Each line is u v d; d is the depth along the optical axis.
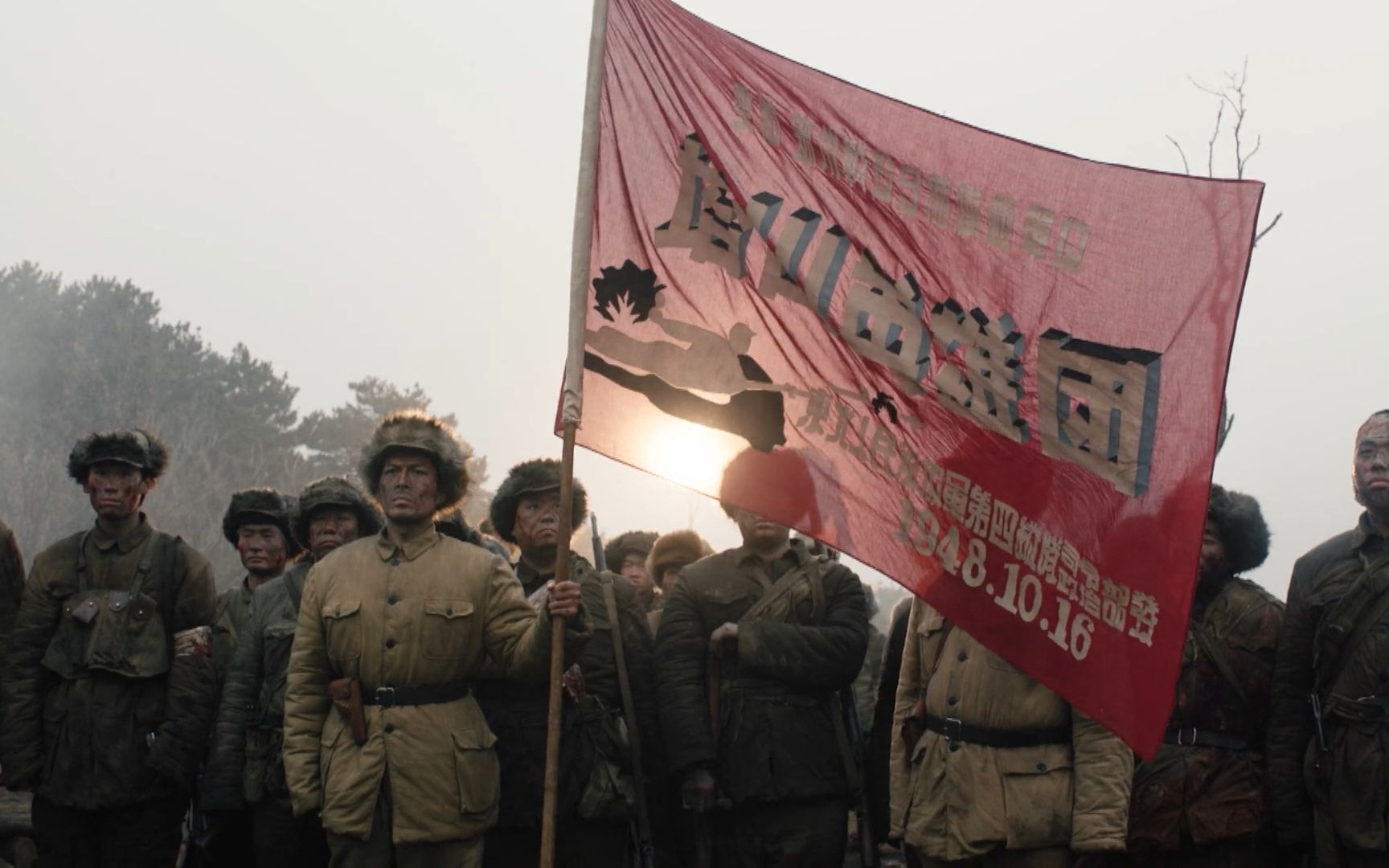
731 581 6.99
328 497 7.21
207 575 7.51
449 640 5.91
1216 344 5.82
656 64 6.06
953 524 5.83
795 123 6.08
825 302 5.98
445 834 5.77
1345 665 6.15
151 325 61.97
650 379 5.89
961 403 5.92
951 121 6.11
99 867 7.32
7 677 7.23
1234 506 6.69
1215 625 6.55
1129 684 5.64
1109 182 6.04
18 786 7.16
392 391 65.31
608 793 6.60
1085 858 6.38
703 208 6.02
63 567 7.31
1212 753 6.43
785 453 5.89
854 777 6.82
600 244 5.93
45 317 60.00
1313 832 6.27
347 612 5.89
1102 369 5.89
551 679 5.31
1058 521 5.80
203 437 56.31
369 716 5.84
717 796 6.70
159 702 7.27
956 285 6.00
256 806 6.76
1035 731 5.98
